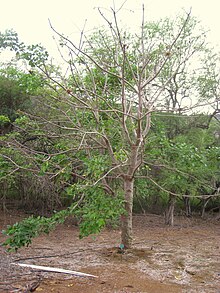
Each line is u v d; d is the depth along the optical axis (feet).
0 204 41.75
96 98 23.99
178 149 26.08
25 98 38.99
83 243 29.89
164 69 38.06
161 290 18.93
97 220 20.63
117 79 28.07
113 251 26.48
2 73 41.37
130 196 26.32
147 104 26.63
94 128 25.66
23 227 21.02
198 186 37.22
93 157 23.45
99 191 22.95
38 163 24.81
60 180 29.25
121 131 27.86
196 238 34.01
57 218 23.03
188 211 46.93
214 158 29.53
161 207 47.93
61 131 33.58
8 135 31.24
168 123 41.91
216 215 47.83
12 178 33.01
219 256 26.81
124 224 26.84
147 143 27.32
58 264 23.30
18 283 19.39
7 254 25.59
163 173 35.60
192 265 24.00
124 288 18.99
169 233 36.19
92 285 19.31
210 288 19.57
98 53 29.35
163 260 24.91
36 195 38.37
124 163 25.49
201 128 43.60
